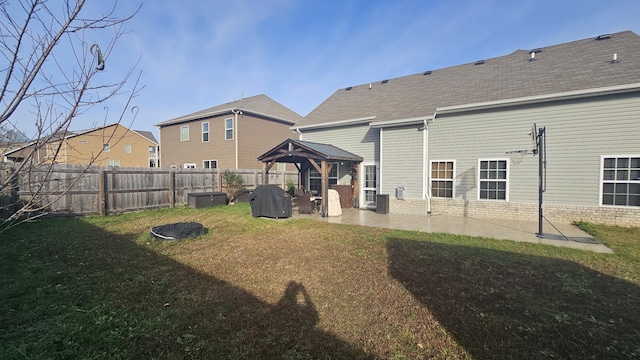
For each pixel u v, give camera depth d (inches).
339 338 115.0
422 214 402.9
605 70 327.3
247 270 189.2
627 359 100.9
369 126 474.6
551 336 114.3
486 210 378.6
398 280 170.9
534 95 336.2
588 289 155.5
